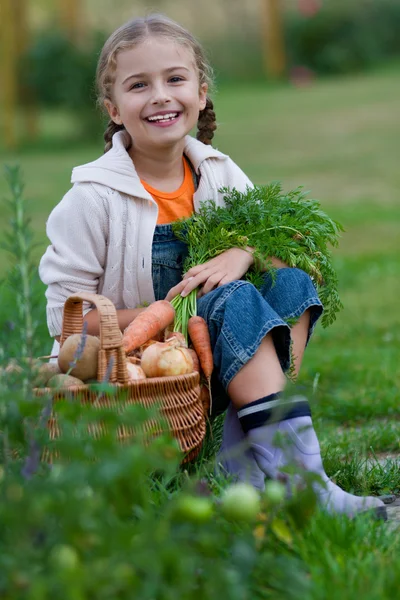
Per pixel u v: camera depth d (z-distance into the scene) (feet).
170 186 15.78
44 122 124.88
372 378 23.58
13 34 110.63
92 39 113.80
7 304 18.47
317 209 15.69
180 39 15.47
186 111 15.44
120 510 8.41
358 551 9.98
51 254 14.89
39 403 9.22
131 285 15.08
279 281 14.08
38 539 7.93
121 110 15.43
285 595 8.90
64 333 13.41
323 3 144.87
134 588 7.55
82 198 14.88
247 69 145.38
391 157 81.35
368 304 36.01
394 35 145.69
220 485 11.87
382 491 13.78
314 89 128.26
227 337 12.92
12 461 9.70
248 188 15.78
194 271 14.37
